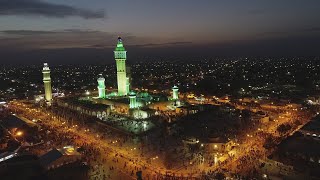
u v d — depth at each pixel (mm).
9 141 142125
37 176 104875
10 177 104625
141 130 156250
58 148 124250
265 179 97062
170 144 134750
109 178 103125
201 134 140625
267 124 161750
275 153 114312
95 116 193625
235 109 196875
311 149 113375
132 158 120250
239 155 119188
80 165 112625
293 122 162375
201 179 100375
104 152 127688
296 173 98938
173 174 104625
